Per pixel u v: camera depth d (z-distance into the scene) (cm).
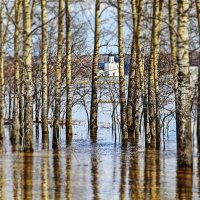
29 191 2995
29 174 3556
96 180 3331
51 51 8012
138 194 2917
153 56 5534
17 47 5994
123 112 6016
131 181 3297
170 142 5800
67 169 3775
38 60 7262
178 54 3656
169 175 3481
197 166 3822
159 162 4109
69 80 6694
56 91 5925
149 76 5609
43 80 6412
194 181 3266
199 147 5231
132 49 6725
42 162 4134
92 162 4150
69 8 6444
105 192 2967
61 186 3136
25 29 4872
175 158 4347
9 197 2845
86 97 11081
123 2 6397
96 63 7288
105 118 9775
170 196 2862
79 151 4966
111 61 8356
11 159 4306
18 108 6650
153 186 3130
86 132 7406
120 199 2800
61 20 6300
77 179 3369
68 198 2822
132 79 6875
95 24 7150
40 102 8631
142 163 4072
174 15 5259
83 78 8938
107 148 5259
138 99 6575
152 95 5572
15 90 6131
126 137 5994
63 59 7169
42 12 6188
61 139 6325
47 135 6275
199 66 4697
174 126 8144
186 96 3644
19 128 6094
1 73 6212
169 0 5244
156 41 5444
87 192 2969
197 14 5259
